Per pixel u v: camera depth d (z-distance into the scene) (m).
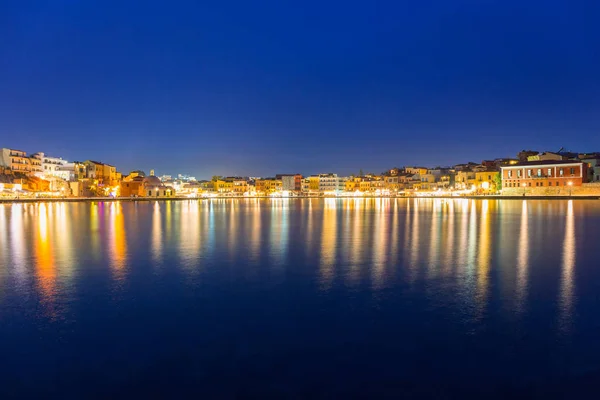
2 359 9.00
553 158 132.38
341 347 9.47
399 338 9.94
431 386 7.91
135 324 10.90
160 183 172.38
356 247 23.97
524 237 28.31
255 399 7.52
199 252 22.27
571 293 13.56
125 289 14.30
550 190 115.25
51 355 9.16
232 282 15.27
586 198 101.50
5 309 12.13
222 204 110.56
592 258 19.89
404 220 45.44
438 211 64.50
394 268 17.66
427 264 18.53
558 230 32.62
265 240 27.50
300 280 15.53
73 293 13.80
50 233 32.19
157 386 7.94
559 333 10.19
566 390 7.77
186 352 9.26
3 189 109.06
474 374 8.31
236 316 11.46
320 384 7.97
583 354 9.10
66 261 19.53
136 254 21.61
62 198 116.81
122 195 162.12
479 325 10.73
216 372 8.42
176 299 13.09
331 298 13.14
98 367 8.65
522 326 10.65
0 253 21.92
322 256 20.80
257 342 9.73
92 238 28.78
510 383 7.99
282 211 69.38
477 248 23.30
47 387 7.93
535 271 16.94
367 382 8.03
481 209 67.94
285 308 12.13
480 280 15.41
